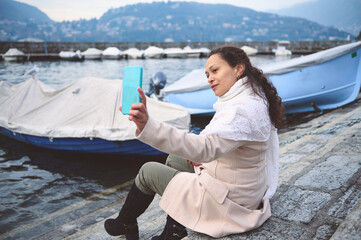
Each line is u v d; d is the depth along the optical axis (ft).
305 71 28.02
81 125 19.07
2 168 19.80
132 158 20.53
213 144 4.26
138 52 156.46
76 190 16.63
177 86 34.91
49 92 22.21
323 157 10.55
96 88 20.49
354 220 5.34
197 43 202.69
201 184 5.26
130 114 4.04
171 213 5.43
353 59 27.30
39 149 22.99
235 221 5.19
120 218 6.23
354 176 8.46
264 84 4.97
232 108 4.51
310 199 7.27
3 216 13.88
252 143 4.85
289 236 5.60
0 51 150.51
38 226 12.81
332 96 28.94
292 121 28.63
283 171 9.68
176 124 19.13
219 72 4.91
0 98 24.00
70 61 140.97
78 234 10.28
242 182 5.12
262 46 202.90
